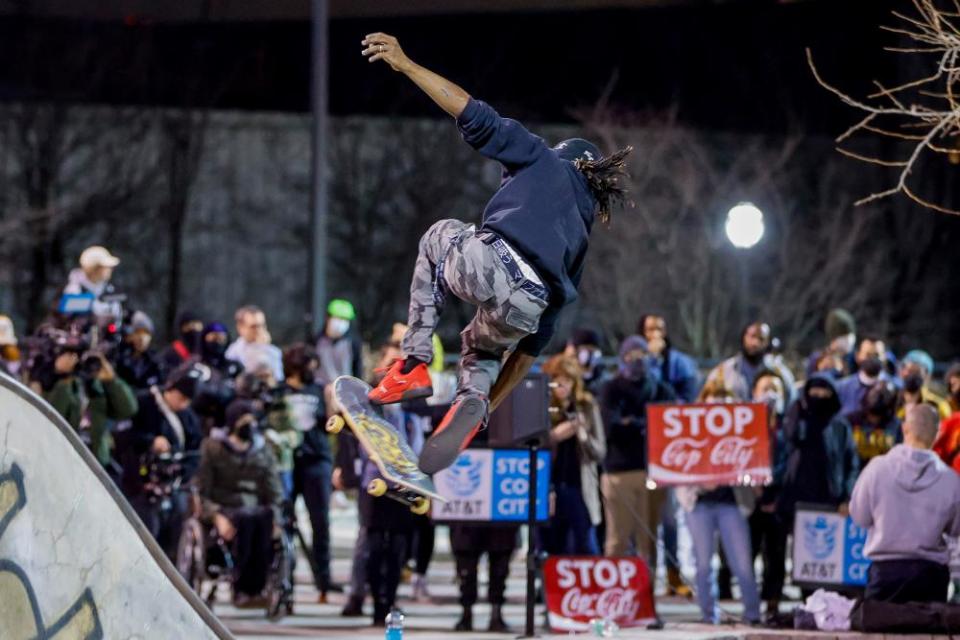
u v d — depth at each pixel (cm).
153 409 2291
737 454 2173
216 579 2231
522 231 1151
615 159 1202
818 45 5156
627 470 2369
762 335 2520
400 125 5503
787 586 2819
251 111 5509
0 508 1137
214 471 2230
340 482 2308
